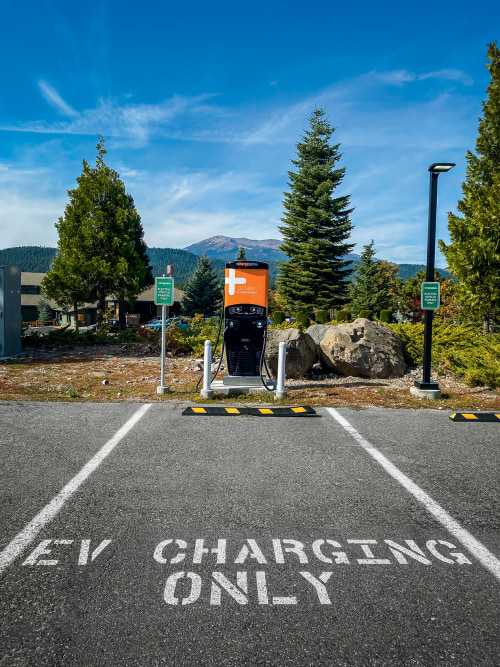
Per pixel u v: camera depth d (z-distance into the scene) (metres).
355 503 3.69
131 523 3.29
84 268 25.89
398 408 7.12
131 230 27.66
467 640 2.20
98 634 2.20
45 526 3.24
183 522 3.32
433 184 7.86
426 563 2.86
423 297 7.93
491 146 16.50
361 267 52.44
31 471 4.29
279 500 3.72
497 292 14.95
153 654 2.08
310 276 37.75
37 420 6.14
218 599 2.47
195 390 8.18
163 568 2.75
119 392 8.04
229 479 4.15
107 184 26.80
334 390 8.43
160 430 5.73
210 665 2.02
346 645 2.15
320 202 37.81
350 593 2.54
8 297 12.73
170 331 14.23
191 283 48.72
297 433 5.70
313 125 39.84
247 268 7.96
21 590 2.53
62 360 12.25
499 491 3.99
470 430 5.95
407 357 11.26
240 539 3.09
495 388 8.91
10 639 2.16
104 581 2.62
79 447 5.02
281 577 2.68
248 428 5.89
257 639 2.18
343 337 9.88
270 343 9.48
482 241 15.16
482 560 2.91
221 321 8.27
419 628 2.28
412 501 3.76
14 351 13.09
